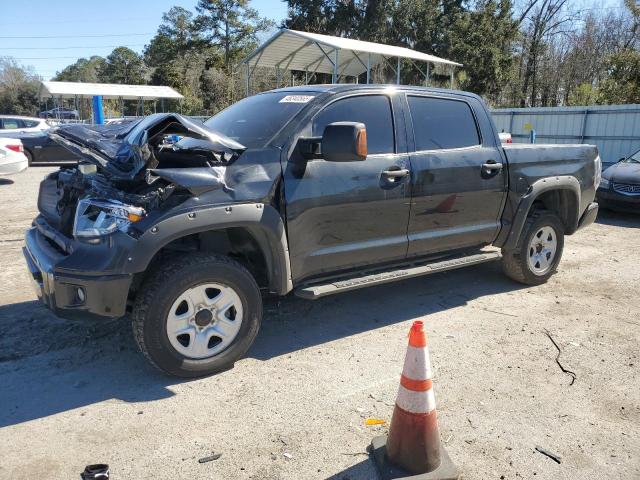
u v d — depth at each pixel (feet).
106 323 14.70
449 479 8.57
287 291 12.67
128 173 11.25
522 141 58.54
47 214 14.02
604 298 17.69
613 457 9.37
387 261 14.76
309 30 127.24
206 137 11.51
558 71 137.80
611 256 23.31
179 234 10.91
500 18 123.44
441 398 11.21
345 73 92.58
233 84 156.97
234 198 11.50
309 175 12.67
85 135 12.60
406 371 8.63
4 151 41.22
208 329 11.75
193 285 11.28
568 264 21.86
